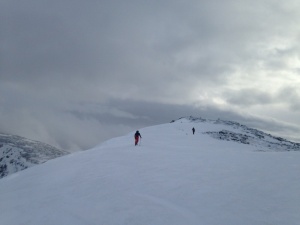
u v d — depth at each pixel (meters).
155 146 35.03
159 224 11.17
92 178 18.42
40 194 16.72
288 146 56.00
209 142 46.78
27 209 14.55
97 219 12.16
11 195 17.70
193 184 15.38
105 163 22.69
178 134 57.84
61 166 23.33
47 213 13.53
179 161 21.81
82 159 25.34
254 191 13.70
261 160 20.69
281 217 10.87
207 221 11.07
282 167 17.80
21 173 24.02
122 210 12.75
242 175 16.50
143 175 18.08
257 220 10.80
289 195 12.86
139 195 14.44
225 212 11.67
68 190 16.53
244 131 70.44
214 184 15.13
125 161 23.02
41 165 25.66
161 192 14.59
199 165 19.88
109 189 15.88
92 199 14.60
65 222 12.27
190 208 12.37
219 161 21.03
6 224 12.99
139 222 11.46
